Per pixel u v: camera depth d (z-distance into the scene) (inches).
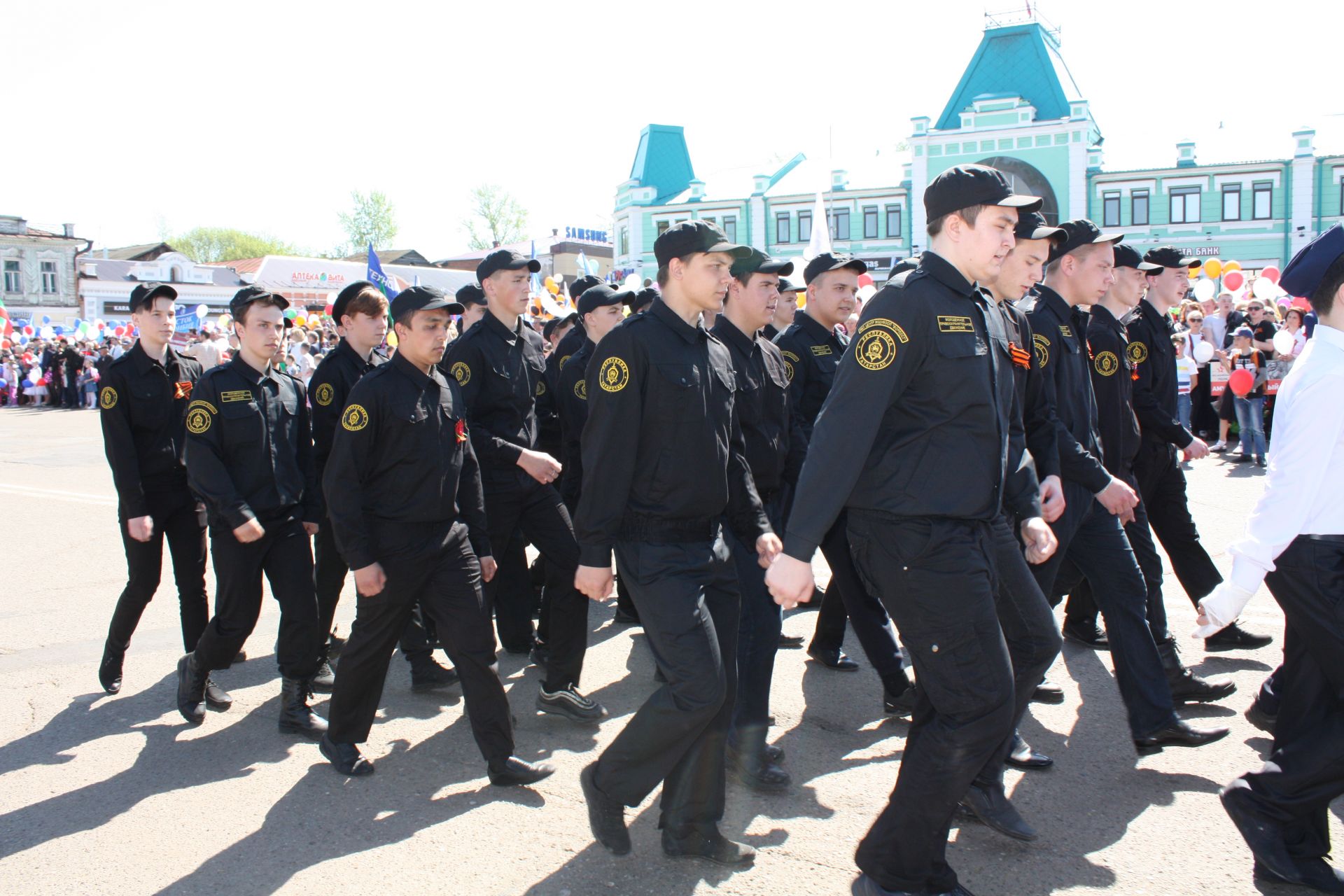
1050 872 116.6
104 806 139.6
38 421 851.4
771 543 136.3
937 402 100.1
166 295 179.0
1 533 342.3
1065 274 154.5
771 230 1663.4
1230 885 113.0
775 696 177.8
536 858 122.6
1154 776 141.3
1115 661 149.5
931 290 101.5
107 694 185.9
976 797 125.3
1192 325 486.6
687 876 117.6
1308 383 106.1
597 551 120.8
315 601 166.4
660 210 1756.9
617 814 120.6
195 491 161.8
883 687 175.9
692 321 125.9
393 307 143.5
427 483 140.0
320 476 178.1
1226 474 390.3
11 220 1866.4
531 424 186.1
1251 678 179.2
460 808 136.6
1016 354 121.9
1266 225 1357.0
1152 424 183.5
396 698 183.6
